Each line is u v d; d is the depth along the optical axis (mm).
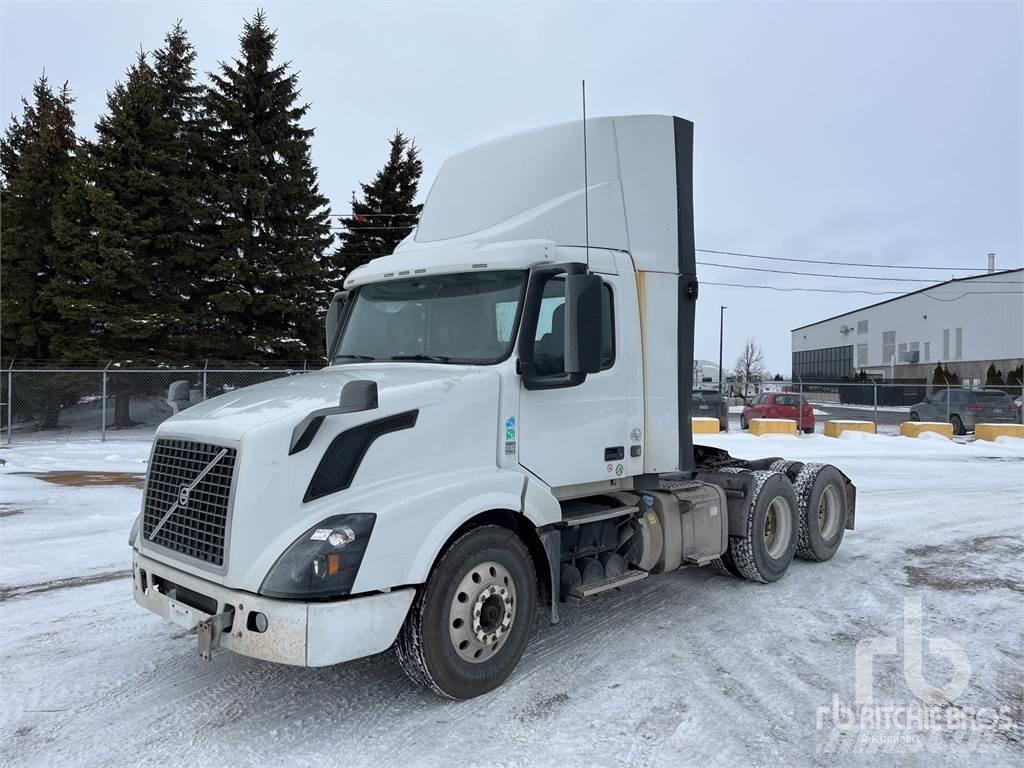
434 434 3812
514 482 4047
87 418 19938
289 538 3330
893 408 39812
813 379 76938
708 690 4062
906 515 9469
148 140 21250
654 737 3521
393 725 3627
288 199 23109
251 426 3426
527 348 4168
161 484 3910
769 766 3264
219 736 3512
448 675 3727
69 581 6168
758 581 6203
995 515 9469
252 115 22625
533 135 5086
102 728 3588
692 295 5445
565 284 4367
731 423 29906
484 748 3404
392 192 30219
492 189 5004
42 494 10516
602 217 4938
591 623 5176
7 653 4559
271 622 3221
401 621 3514
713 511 5785
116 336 20141
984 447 19469
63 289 20359
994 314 48094
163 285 21391
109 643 4738
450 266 4465
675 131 5418
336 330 5207
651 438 5141
